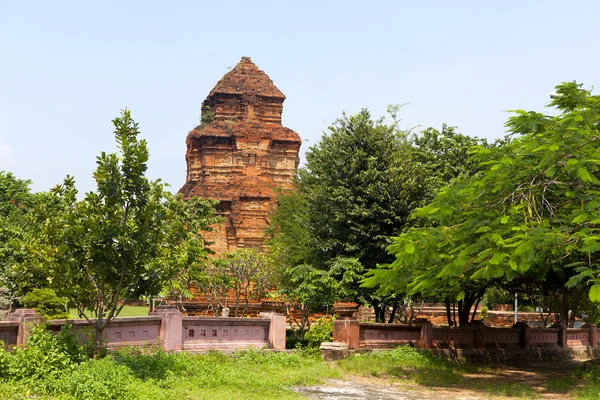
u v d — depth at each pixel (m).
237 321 20.48
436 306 56.56
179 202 26.64
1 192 48.97
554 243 14.22
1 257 27.52
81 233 14.98
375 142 27.66
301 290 26.66
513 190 15.73
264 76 58.03
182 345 18.95
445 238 15.41
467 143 30.77
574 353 32.44
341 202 26.77
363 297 26.56
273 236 45.53
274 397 13.73
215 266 33.75
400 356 21.83
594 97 17.70
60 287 15.28
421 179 26.92
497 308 60.19
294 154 55.81
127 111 15.37
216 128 55.03
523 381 20.33
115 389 12.04
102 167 15.05
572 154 14.69
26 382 12.23
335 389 16.22
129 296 15.64
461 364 23.31
